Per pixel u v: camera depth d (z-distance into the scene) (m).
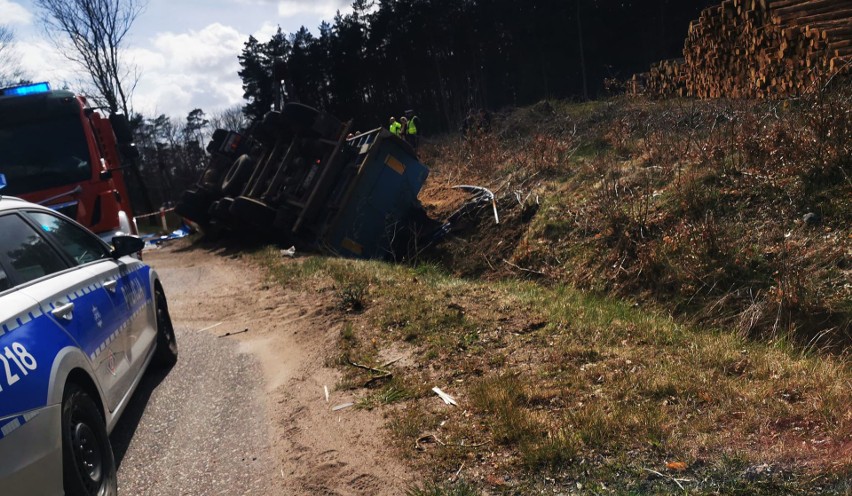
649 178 9.47
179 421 4.71
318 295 8.07
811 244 6.73
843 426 3.31
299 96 51.72
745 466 3.13
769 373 4.31
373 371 5.23
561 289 8.40
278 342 6.45
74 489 3.02
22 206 4.04
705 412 3.72
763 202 7.66
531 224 10.77
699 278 7.05
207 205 16.91
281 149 14.41
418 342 5.70
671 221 8.26
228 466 3.97
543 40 45.97
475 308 6.47
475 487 3.37
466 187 14.48
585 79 42.50
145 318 5.25
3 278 3.32
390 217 13.03
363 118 51.69
